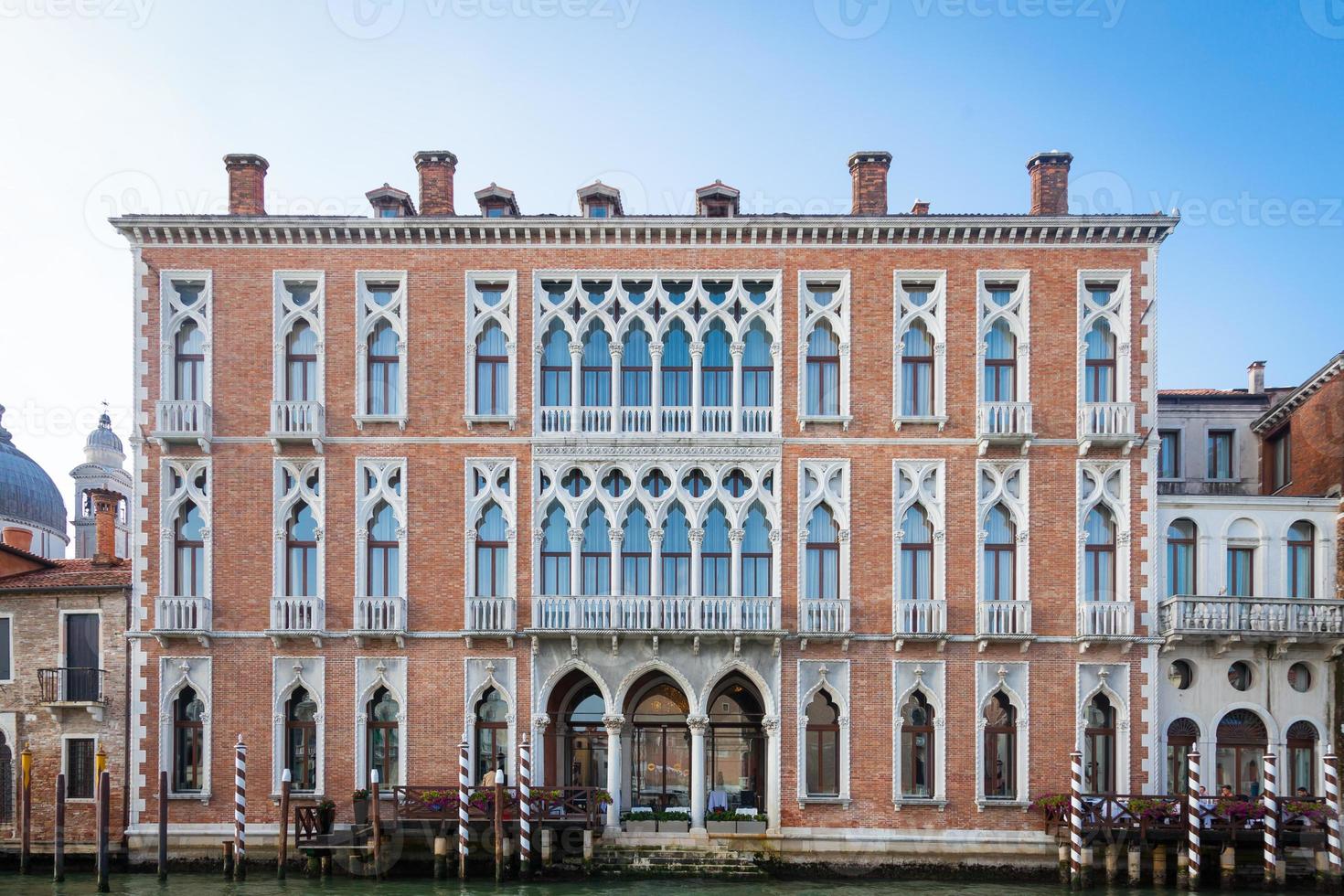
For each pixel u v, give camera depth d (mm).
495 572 27703
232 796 27000
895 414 27609
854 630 27297
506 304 28109
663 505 27672
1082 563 27422
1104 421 27297
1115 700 27078
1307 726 27766
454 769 27047
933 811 26844
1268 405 34531
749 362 28172
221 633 27344
